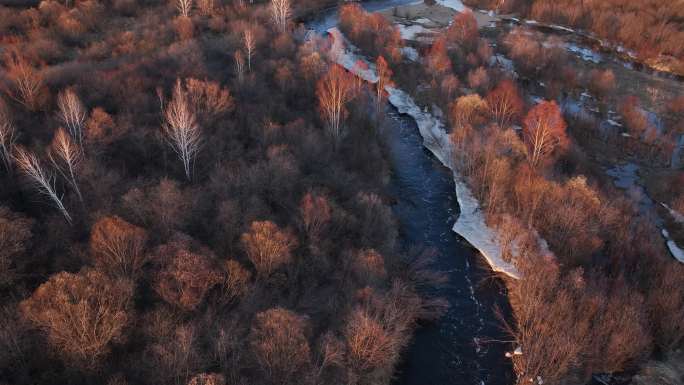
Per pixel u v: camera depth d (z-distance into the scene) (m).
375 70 115.81
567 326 51.72
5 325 39.44
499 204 72.38
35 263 48.72
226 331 44.31
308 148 73.38
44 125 67.38
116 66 88.62
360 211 65.38
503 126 86.44
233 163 67.00
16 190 57.53
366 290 50.25
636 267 61.88
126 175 63.28
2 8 111.69
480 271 66.19
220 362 42.16
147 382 39.44
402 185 81.81
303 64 95.56
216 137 70.81
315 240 58.06
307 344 42.34
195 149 63.53
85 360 39.12
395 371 52.94
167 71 85.62
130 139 67.38
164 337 41.50
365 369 47.44
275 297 51.62
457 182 81.12
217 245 54.53
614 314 52.66
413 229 72.88
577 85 110.31
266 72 95.31
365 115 90.69
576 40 137.62
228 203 57.03
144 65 87.44
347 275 55.59
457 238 71.44
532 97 106.31
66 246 50.72
